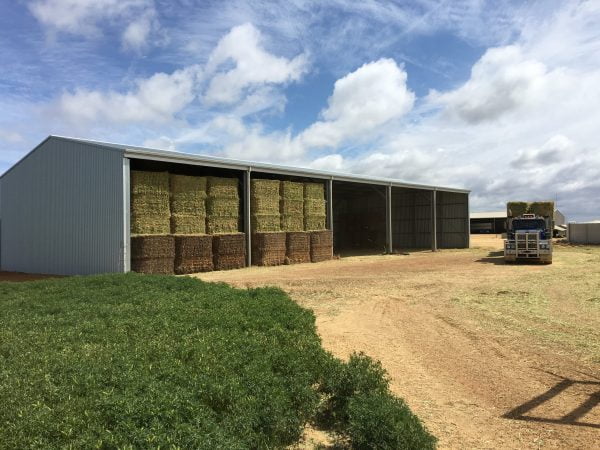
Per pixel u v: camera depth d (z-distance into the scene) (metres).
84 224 19.81
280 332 7.55
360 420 4.49
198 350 5.92
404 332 9.92
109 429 3.76
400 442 4.27
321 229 27.98
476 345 8.80
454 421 5.47
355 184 35.00
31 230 22.69
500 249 40.09
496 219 82.44
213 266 22.05
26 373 4.80
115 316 8.27
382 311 12.22
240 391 4.71
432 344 8.93
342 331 10.05
